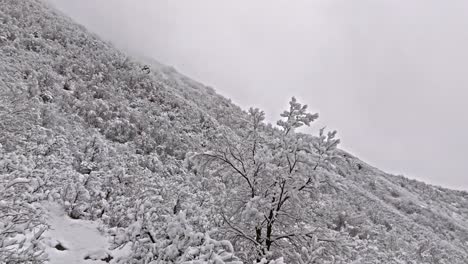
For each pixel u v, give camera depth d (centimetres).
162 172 2219
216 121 4916
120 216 911
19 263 462
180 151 3111
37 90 2684
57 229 741
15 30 4197
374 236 2056
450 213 7525
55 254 627
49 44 4556
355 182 5994
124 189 1112
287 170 614
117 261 479
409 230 3962
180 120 4247
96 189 1012
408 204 6284
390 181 8325
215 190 714
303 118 647
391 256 1560
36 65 3556
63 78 3675
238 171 647
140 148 2880
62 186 923
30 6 5700
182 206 972
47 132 1605
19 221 527
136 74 5194
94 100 3312
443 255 2719
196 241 427
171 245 431
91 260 648
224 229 608
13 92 1533
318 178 575
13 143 1193
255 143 662
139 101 4281
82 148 1534
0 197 527
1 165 734
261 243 620
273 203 611
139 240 465
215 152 654
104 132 2831
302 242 602
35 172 862
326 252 588
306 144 599
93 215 905
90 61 4700
